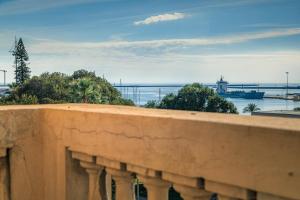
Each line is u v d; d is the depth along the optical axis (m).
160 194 3.50
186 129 3.09
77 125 4.18
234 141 2.77
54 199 4.59
